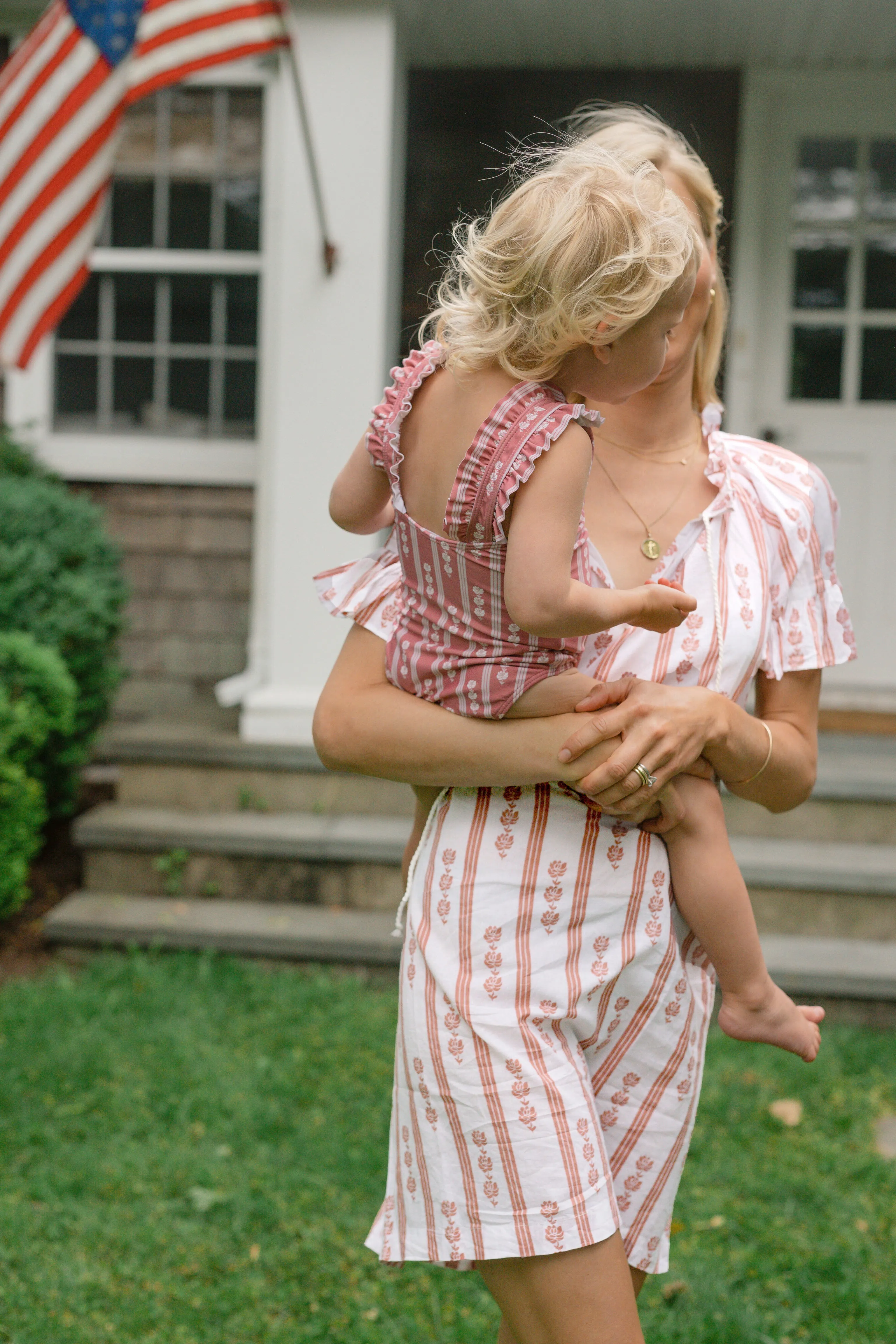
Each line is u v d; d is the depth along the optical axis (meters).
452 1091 1.55
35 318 4.22
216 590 6.18
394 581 1.76
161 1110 3.46
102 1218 2.98
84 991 4.19
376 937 4.43
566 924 1.57
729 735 1.59
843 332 6.12
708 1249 2.90
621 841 1.60
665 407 1.75
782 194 6.04
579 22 5.30
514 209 1.47
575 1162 1.51
